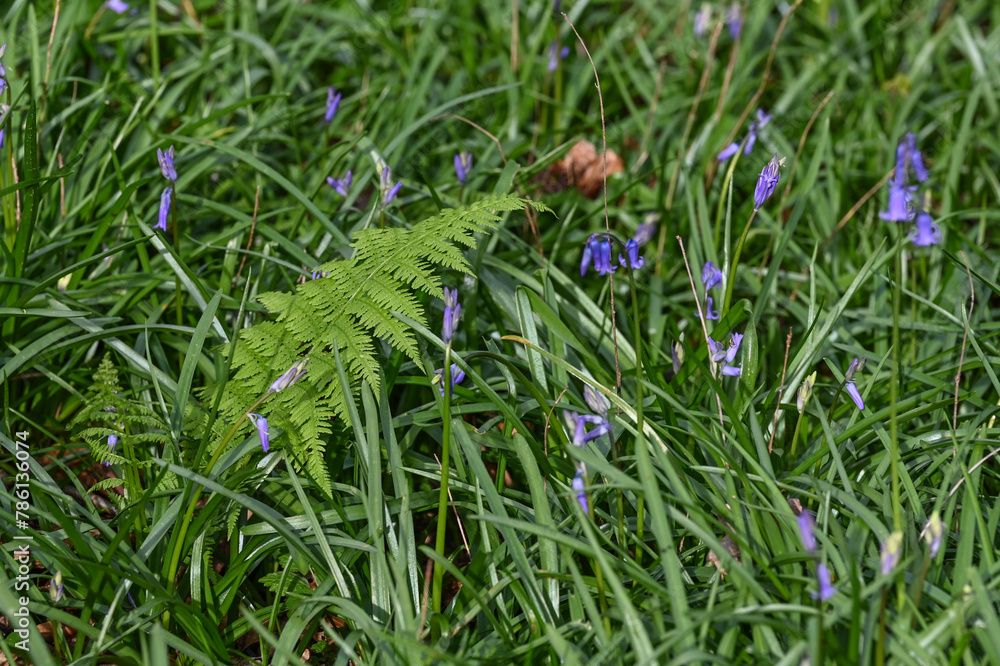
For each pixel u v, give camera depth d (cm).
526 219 380
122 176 306
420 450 290
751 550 201
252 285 320
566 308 321
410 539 225
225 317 299
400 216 346
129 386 291
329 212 343
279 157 419
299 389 240
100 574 211
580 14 539
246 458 244
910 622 191
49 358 288
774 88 511
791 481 243
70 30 406
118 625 218
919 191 382
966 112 414
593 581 219
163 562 223
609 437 230
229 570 229
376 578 219
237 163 381
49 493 226
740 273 370
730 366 251
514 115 442
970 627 198
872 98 478
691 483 236
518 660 208
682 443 261
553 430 272
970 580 196
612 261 248
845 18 562
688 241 390
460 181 345
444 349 231
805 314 339
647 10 554
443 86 492
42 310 267
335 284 254
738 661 193
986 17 586
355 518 239
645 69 533
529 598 211
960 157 398
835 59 520
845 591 201
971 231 407
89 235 331
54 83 367
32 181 267
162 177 362
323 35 481
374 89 454
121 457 237
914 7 546
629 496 246
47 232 333
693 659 178
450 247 258
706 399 281
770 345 333
